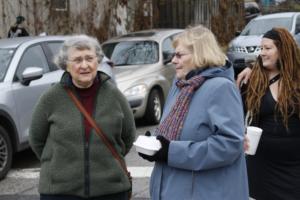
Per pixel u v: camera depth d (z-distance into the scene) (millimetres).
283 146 4750
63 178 4203
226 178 3793
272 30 4863
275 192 4820
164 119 3975
